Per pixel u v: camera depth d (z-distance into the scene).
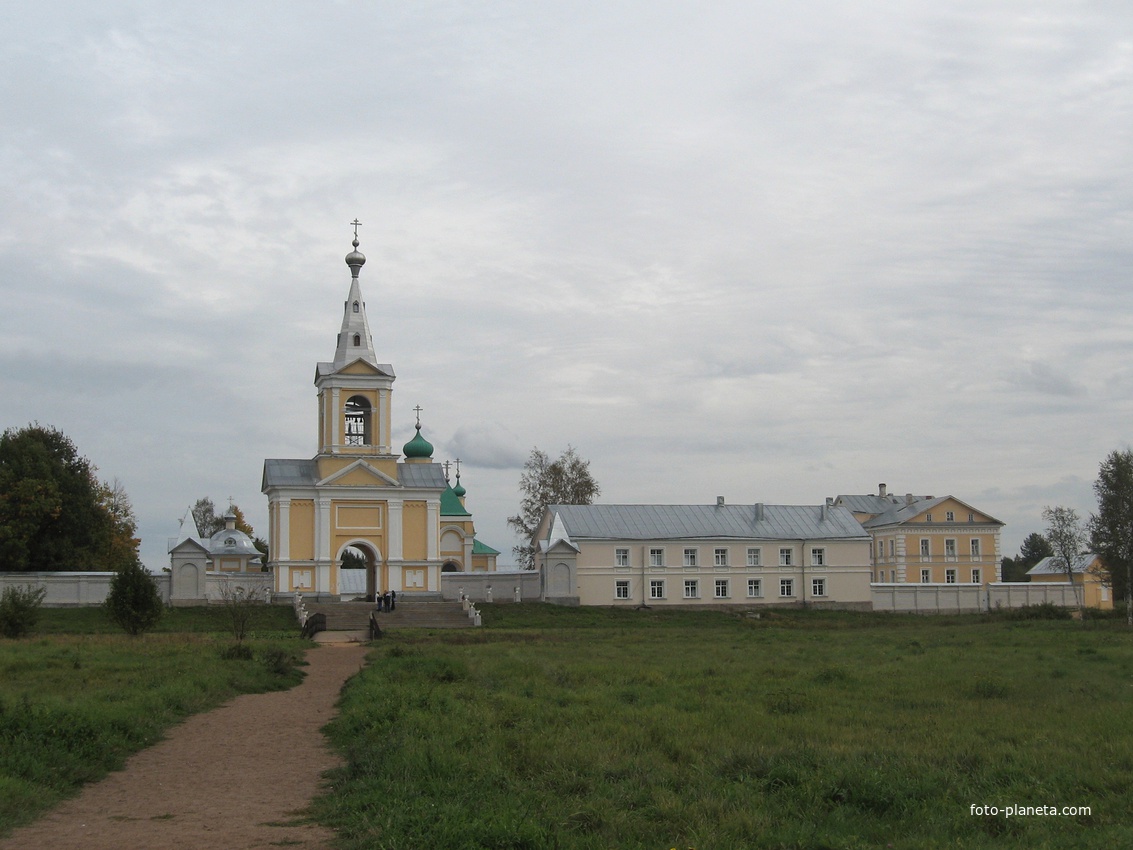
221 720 29.88
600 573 103.12
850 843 16.12
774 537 107.50
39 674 36.31
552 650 53.47
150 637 60.16
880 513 137.62
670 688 33.88
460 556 126.31
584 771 20.62
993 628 74.62
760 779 20.31
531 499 131.00
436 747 22.02
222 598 86.56
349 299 96.88
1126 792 19.34
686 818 17.33
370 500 93.56
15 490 93.50
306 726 28.81
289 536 91.88
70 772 21.28
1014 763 21.55
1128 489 88.69
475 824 15.97
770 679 37.09
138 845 16.58
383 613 83.44
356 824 17.27
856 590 108.00
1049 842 16.36
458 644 59.44
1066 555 109.38
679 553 105.00
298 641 61.09
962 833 17.05
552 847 15.54
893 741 24.23
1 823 17.58
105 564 113.56
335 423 94.00
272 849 16.33
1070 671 40.19
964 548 127.38
